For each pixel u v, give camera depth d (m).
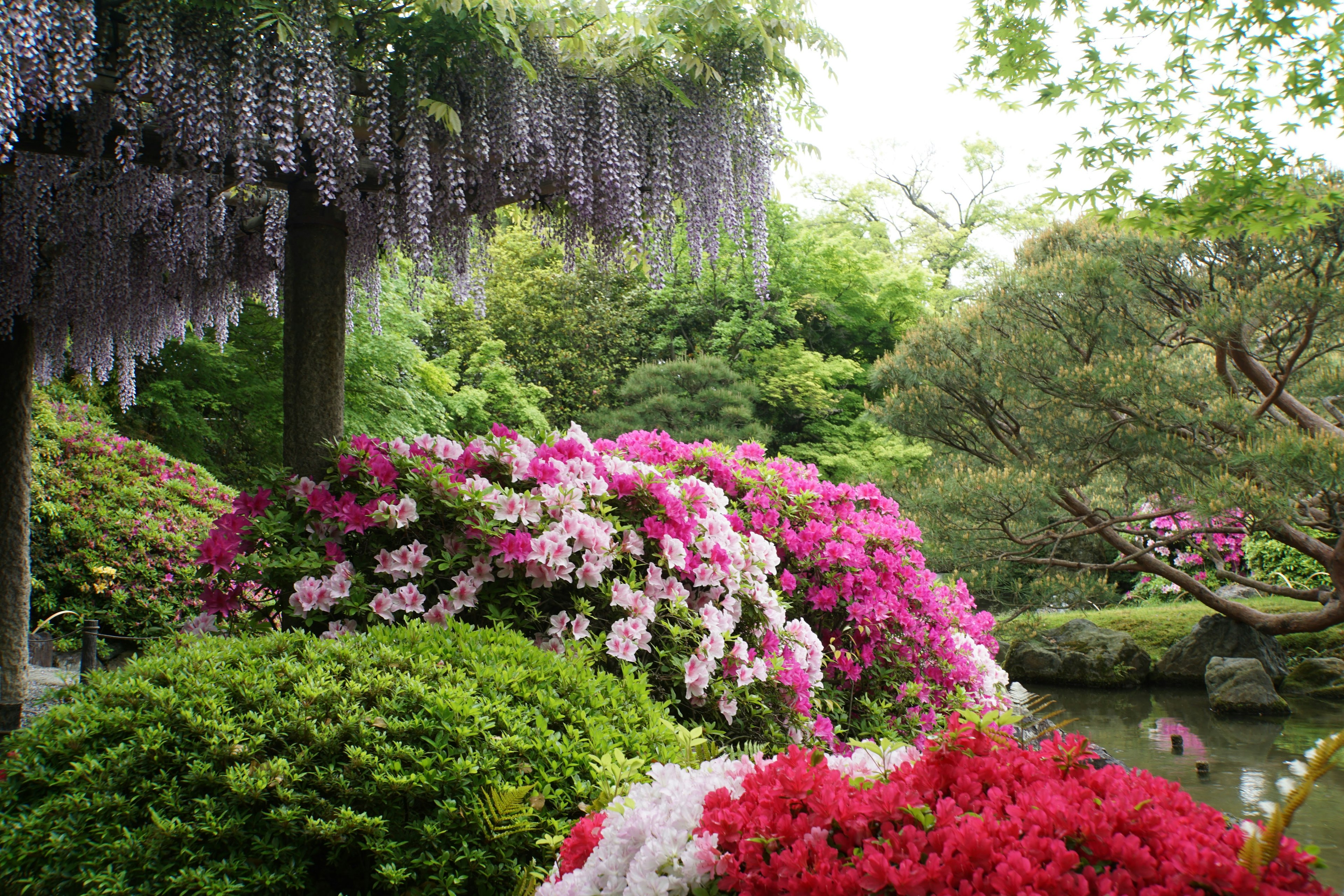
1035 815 1.31
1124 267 7.36
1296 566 10.30
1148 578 12.62
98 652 6.57
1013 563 8.37
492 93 3.40
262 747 2.10
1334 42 3.94
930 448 13.52
